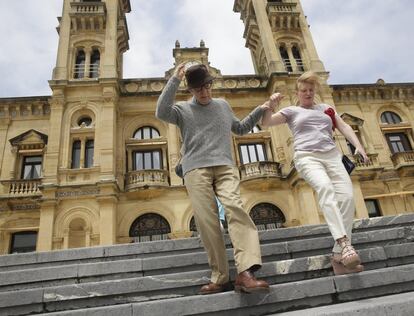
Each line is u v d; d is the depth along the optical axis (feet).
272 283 13.14
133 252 17.56
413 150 78.43
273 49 81.92
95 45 78.18
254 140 74.28
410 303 10.05
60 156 64.64
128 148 70.69
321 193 12.85
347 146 73.82
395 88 84.23
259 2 91.91
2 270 16.80
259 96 78.33
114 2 83.46
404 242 16.72
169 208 64.18
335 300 11.96
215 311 11.02
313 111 14.98
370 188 71.97
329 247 15.99
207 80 12.67
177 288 13.24
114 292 13.03
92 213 60.08
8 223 62.39
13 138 69.21
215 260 11.64
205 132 12.73
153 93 74.90
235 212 11.44
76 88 70.79
